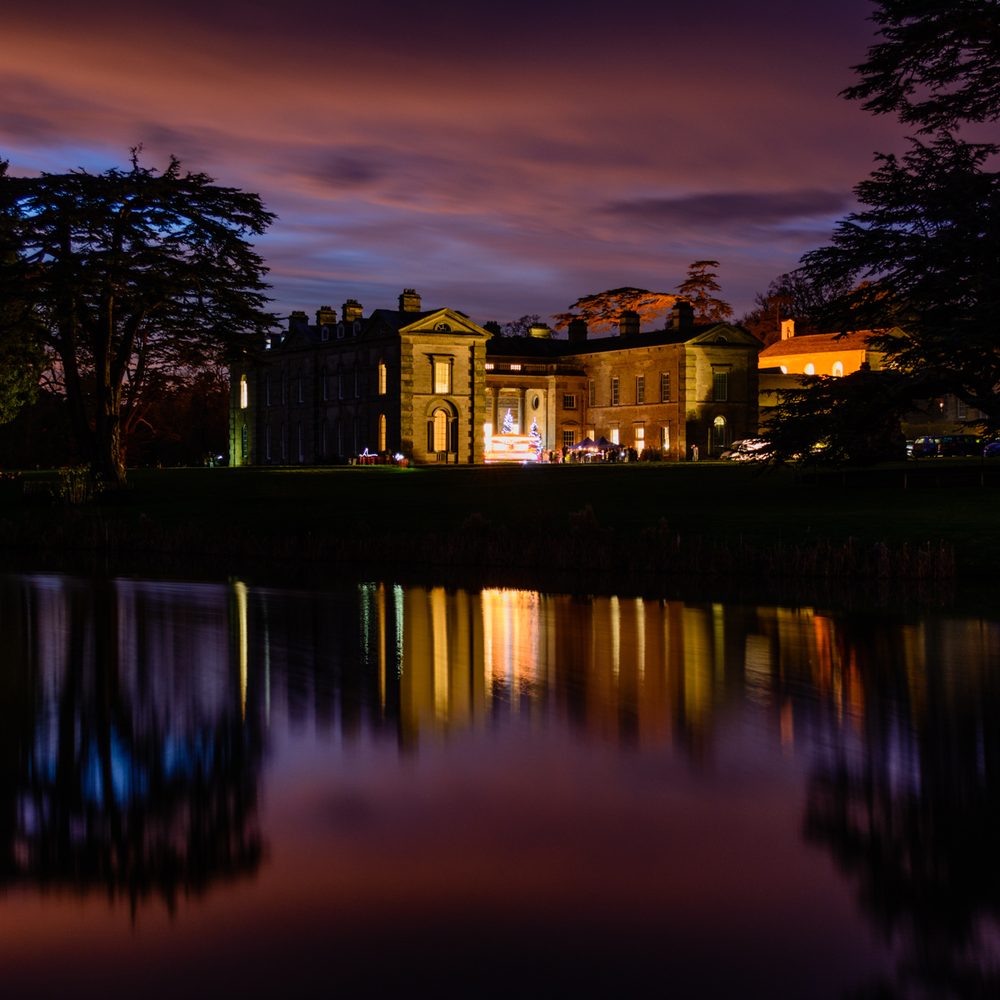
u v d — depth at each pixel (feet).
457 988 26.96
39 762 44.93
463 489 184.14
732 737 48.42
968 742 47.47
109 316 199.31
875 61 126.72
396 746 47.16
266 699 56.18
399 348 311.68
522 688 59.00
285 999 26.53
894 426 123.65
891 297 122.31
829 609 88.89
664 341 327.67
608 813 38.40
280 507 172.14
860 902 31.27
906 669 63.98
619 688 59.00
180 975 27.61
